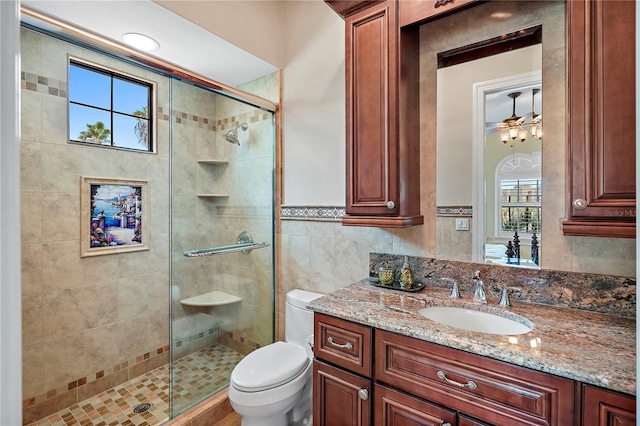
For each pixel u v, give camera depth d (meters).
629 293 1.20
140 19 1.68
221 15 1.88
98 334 2.12
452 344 1.04
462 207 1.57
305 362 1.72
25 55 1.79
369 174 1.56
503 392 0.96
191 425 1.79
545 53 1.36
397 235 1.76
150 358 2.41
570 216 1.12
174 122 2.07
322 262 2.06
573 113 1.11
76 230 2.01
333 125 2.02
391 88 1.49
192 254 2.13
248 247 2.38
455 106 1.58
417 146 1.66
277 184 2.28
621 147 1.03
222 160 2.35
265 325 2.34
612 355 0.93
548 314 1.25
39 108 1.85
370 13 1.55
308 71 2.14
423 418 1.10
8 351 0.34
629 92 1.02
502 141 1.47
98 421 1.87
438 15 1.40
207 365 2.16
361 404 1.24
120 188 2.23
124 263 2.26
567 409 0.87
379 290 1.60
